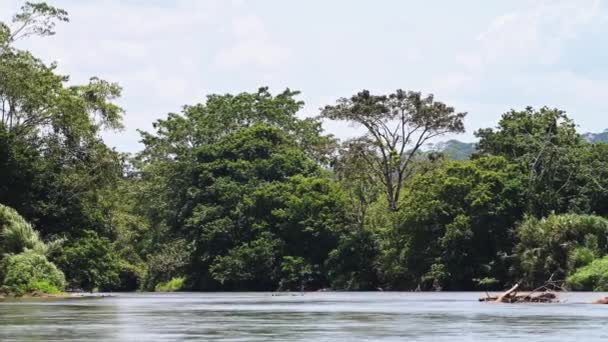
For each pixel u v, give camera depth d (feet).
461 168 255.50
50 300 153.28
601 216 247.29
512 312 93.97
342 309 106.32
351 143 294.46
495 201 244.01
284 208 296.10
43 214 229.45
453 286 245.24
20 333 61.82
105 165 247.09
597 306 112.06
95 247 228.84
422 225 252.42
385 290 269.64
